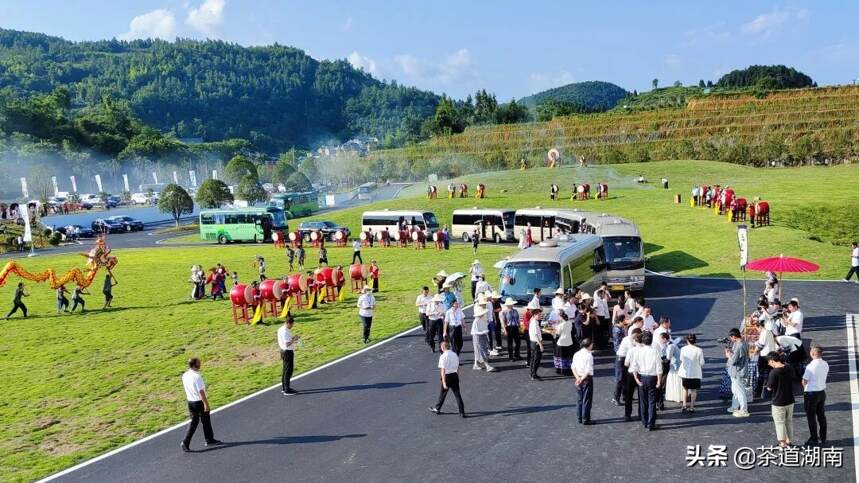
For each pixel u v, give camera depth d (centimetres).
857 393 1820
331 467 1543
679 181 8712
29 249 7412
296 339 2134
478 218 6359
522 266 2614
